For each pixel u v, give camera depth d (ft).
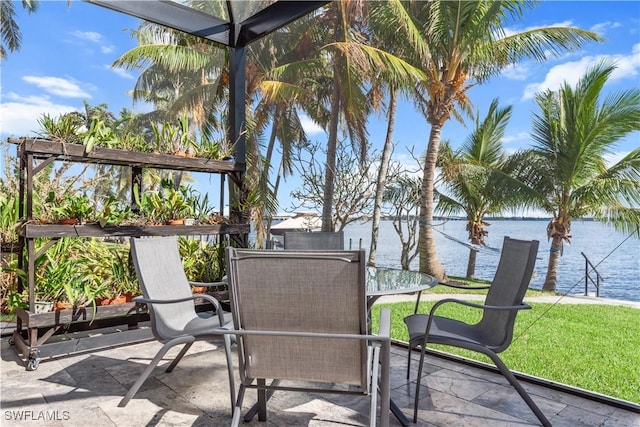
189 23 13.87
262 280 5.51
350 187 14.14
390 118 12.89
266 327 5.66
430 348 11.19
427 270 11.50
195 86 20.44
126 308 11.21
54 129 10.32
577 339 8.56
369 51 13.35
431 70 11.58
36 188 12.43
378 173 13.19
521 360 9.49
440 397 8.03
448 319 8.49
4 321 12.46
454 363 9.96
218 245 13.88
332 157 14.90
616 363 7.93
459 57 10.94
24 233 9.75
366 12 13.91
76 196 11.07
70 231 10.22
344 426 6.92
